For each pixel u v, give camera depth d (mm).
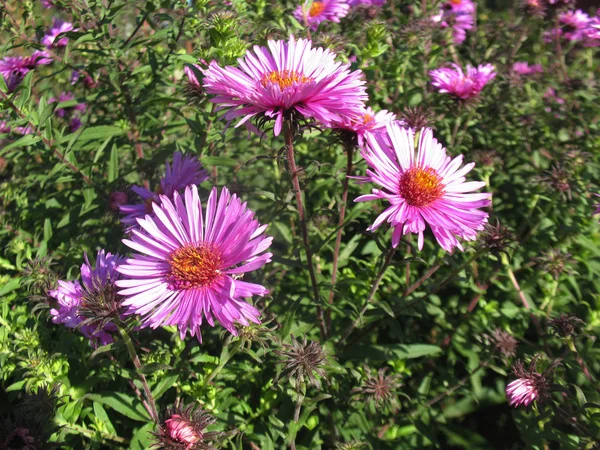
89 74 257
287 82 169
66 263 244
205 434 149
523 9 344
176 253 163
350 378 221
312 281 198
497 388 233
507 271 248
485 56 356
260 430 205
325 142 280
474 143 307
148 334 217
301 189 180
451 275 208
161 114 308
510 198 290
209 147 245
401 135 182
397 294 247
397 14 321
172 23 244
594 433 188
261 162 288
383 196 166
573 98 324
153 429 170
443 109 279
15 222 271
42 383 189
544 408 180
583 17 376
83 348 201
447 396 235
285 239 273
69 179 245
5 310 217
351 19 301
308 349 159
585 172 266
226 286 151
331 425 210
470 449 221
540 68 354
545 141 307
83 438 192
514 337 233
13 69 281
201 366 207
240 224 162
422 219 171
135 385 185
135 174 307
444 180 181
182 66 265
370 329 225
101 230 266
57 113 326
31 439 148
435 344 246
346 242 279
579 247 257
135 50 282
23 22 250
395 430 217
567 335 195
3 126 268
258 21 277
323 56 181
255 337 164
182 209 168
